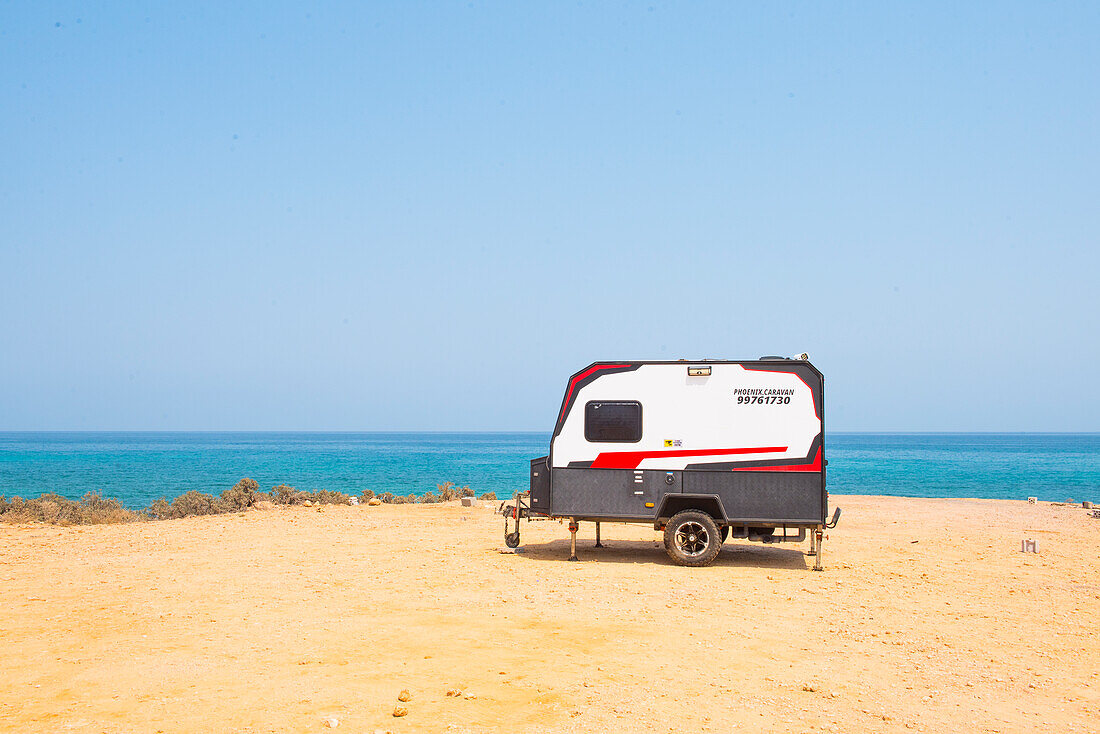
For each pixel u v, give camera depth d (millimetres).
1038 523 20312
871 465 82125
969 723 5875
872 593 10867
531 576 11930
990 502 27641
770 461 12922
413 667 7047
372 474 60062
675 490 13172
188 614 9234
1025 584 11602
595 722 5738
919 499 29281
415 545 15375
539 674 6863
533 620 9008
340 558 13625
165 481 48719
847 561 13781
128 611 9391
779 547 15672
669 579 11797
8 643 7910
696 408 13203
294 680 6629
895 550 15234
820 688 6625
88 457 96188
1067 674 7137
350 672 6871
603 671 6984
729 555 14398
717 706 6145
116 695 6262
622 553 14469
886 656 7668
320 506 23797
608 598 10336
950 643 8180
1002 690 6656
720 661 7398
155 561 13234
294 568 12555
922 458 104188
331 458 97750
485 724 5656
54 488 41906
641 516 13250
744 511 12961
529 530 18125
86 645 7828
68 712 5871
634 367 13445
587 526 18969
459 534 17266
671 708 6066
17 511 20281
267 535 16906
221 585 11070
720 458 13070
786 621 9133
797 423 12891
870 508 24828
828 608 9875
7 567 12617
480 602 9992
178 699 6156
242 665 7102
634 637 8266
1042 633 8641
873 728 5750
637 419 13352
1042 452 131125
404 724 5629
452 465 78000
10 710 5926
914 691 6605
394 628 8547
